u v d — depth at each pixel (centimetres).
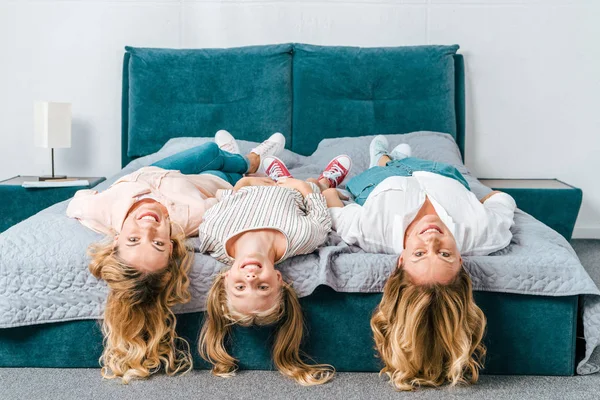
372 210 234
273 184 279
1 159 446
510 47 435
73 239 226
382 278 216
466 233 227
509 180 434
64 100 442
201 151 313
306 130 418
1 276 217
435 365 208
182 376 217
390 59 420
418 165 304
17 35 436
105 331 216
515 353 219
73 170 449
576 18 430
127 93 429
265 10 434
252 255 204
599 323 216
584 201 446
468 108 442
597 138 439
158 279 211
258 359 221
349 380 215
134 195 236
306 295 217
